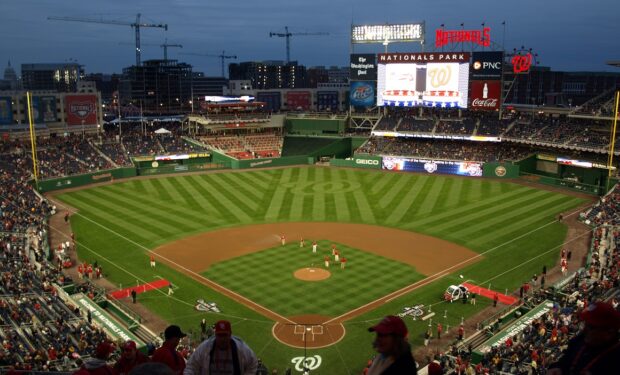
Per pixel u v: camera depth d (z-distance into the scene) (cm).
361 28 11938
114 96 19375
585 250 5884
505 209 7612
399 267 5456
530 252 5875
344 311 4475
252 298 4744
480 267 5466
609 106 9181
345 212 7619
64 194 8700
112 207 7906
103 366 954
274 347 3925
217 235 6581
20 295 4384
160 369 570
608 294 3991
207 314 4447
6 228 6344
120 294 4866
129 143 11250
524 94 19462
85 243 6275
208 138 12388
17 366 2941
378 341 639
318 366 3678
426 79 11025
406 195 8544
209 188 9169
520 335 3750
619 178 8212
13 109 10906
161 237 6500
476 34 10525
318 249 6016
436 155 10494
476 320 4322
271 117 12962
